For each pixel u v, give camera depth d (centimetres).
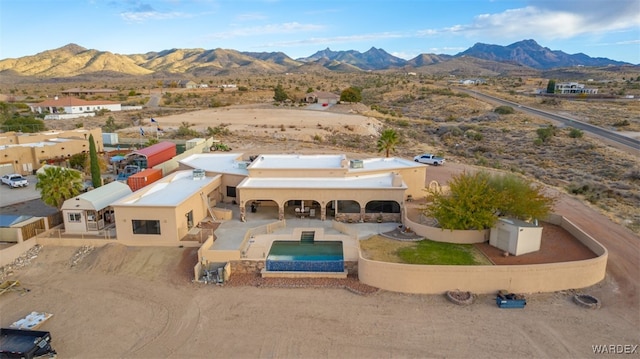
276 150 6894
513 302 2375
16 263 2969
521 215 3212
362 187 3625
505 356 1964
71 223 3334
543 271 2511
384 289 2595
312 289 2600
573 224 3353
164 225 3138
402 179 4022
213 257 2852
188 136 7906
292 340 2086
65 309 2403
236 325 2219
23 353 1872
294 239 3222
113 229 3412
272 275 2758
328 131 8844
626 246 3144
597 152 6744
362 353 1986
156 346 2058
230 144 7438
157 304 2442
